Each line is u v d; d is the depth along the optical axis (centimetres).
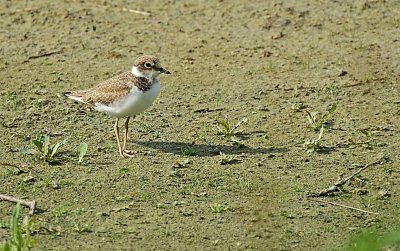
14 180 1185
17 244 923
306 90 1606
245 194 1155
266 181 1198
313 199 1143
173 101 1560
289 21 1936
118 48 1819
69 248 980
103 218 1071
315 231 1048
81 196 1138
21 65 1725
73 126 1429
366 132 1375
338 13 1975
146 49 1814
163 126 1438
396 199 1145
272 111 1509
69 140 1363
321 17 1955
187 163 1264
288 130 1416
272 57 1773
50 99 1547
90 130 1414
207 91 1608
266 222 1070
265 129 1421
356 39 1841
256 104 1543
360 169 1232
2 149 1308
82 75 1678
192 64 1745
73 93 1364
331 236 1034
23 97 1553
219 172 1232
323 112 1496
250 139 1377
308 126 1431
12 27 1917
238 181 1199
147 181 1194
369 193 1166
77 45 1833
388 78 1639
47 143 1273
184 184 1187
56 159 1273
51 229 1021
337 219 1084
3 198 1116
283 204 1126
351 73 1675
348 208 1118
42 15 1977
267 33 1884
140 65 1276
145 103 1286
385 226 1062
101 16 1983
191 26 1931
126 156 1292
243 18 1962
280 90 1611
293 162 1273
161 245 996
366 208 1119
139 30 1911
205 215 1087
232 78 1673
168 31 1906
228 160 1266
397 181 1202
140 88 1270
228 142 1365
